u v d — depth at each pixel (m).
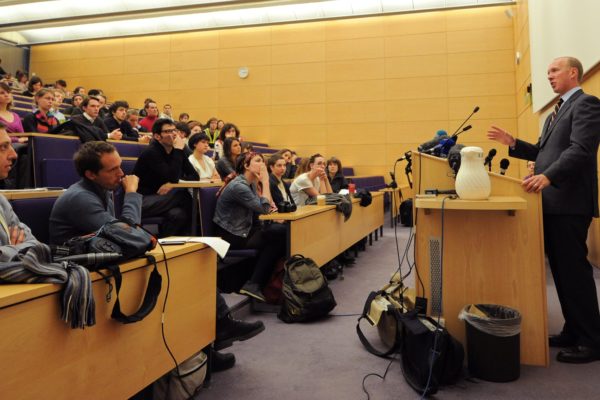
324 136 7.17
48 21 7.57
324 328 2.16
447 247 1.76
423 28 6.77
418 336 1.55
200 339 1.50
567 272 1.73
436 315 1.77
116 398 1.11
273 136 7.38
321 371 1.68
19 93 6.50
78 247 1.11
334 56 7.14
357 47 7.05
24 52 8.62
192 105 7.73
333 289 2.89
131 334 1.17
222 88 7.60
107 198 1.63
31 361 0.88
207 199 2.66
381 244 4.67
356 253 4.06
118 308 1.08
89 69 8.26
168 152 3.05
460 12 6.62
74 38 8.22
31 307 0.88
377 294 2.01
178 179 3.07
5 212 1.31
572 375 1.61
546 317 1.67
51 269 0.94
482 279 1.72
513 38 6.41
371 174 6.97
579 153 1.61
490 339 1.56
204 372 1.50
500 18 6.47
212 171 3.97
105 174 1.54
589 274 1.72
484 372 1.58
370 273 3.35
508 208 1.54
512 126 6.39
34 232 1.59
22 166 2.72
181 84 7.79
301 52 7.28
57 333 0.94
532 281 1.68
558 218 1.72
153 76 7.92
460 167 1.67
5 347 0.83
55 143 2.79
